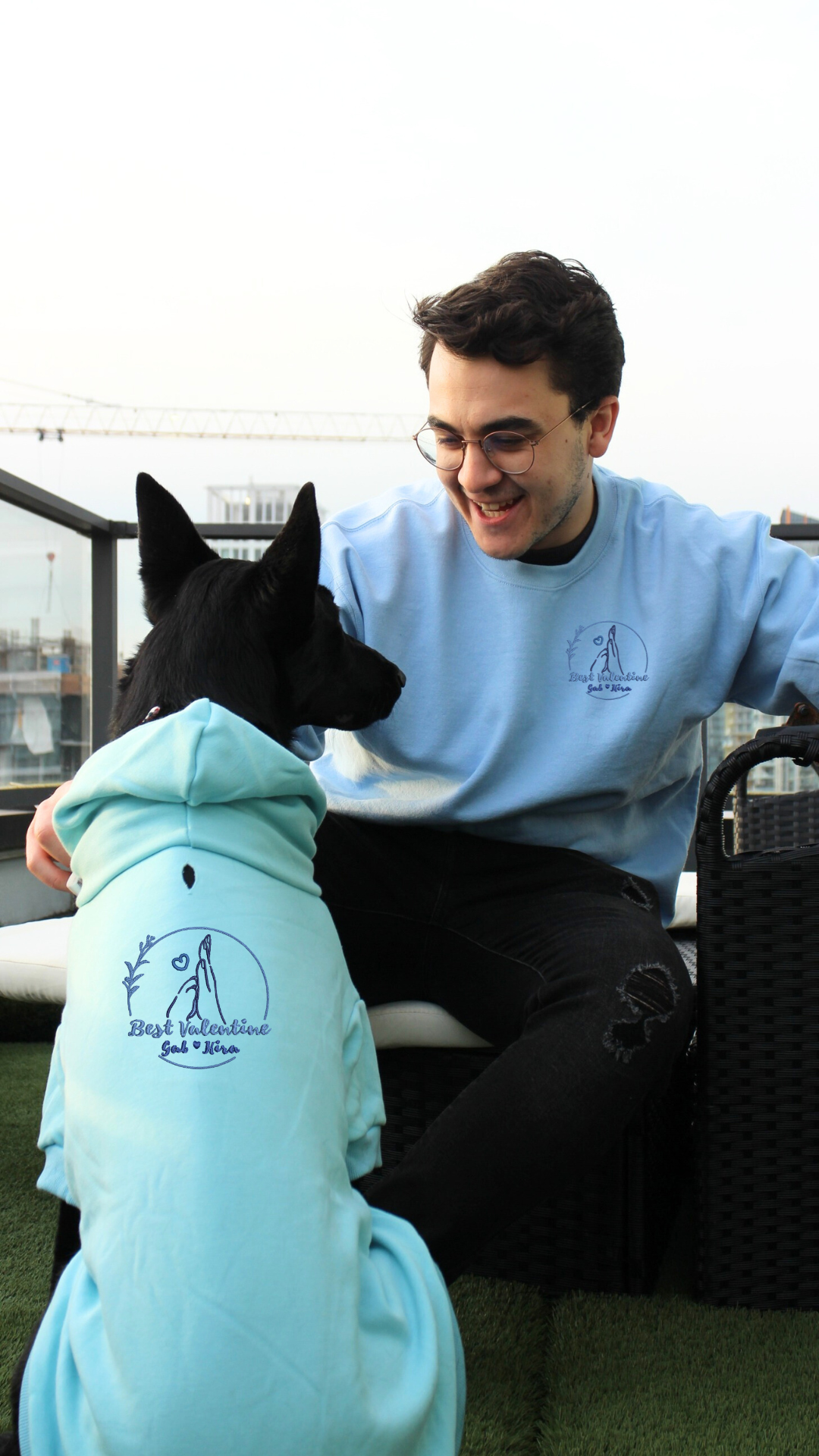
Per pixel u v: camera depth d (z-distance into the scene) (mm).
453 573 1607
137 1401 715
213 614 1280
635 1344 1346
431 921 1510
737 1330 1381
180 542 1416
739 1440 1151
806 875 1393
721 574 1594
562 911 1406
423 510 1667
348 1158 1042
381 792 1610
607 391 1467
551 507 1455
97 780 1035
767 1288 1443
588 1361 1306
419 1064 1530
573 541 1572
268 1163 810
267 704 1279
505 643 1557
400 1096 1537
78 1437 758
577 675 1554
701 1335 1368
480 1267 1545
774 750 1361
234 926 945
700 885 1418
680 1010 1239
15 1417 855
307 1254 783
